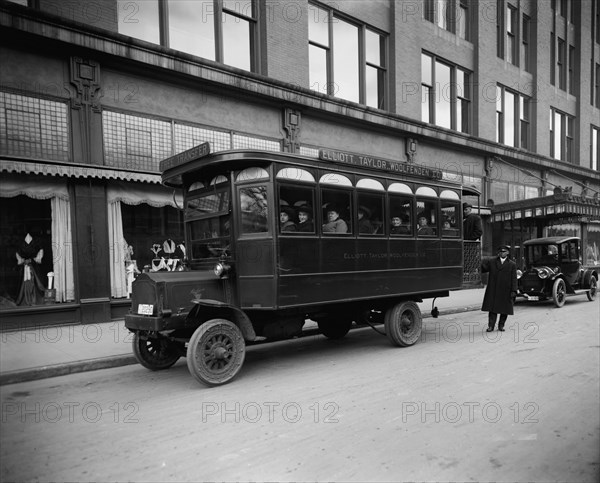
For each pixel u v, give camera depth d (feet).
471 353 24.02
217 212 21.31
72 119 30.53
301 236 20.62
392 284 25.05
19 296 29.14
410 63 55.01
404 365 21.49
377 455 11.87
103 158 31.91
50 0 30.12
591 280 50.26
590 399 16.26
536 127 75.51
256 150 19.42
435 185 27.99
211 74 36.27
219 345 18.75
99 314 31.45
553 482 10.44
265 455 11.90
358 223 23.38
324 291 21.61
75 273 30.83
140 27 34.83
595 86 91.50
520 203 60.59
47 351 23.18
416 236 26.63
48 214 30.04
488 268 31.35
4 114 28.17
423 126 55.06
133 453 12.04
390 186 25.17
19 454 11.94
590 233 82.69
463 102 65.00
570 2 85.40
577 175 84.99
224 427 13.88
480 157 65.82
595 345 25.81
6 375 18.06
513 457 11.73
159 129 34.81
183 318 19.02
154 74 34.19
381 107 53.88
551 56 80.69
